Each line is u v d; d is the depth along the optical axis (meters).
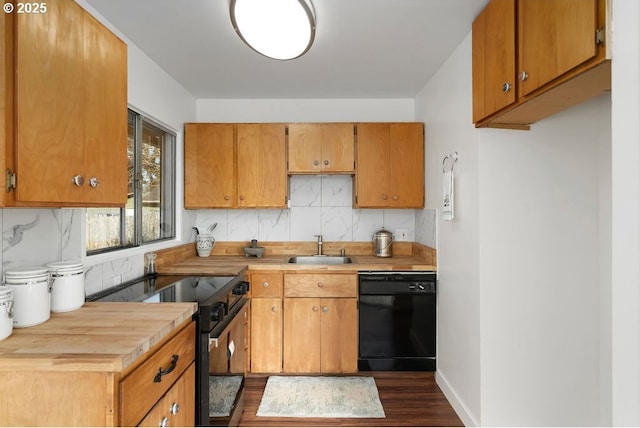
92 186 1.25
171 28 1.97
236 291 2.07
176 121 2.81
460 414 2.14
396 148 2.95
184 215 3.02
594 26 1.06
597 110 1.92
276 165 2.97
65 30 1.12
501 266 1.88
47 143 1.05
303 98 3.26
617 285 0.95
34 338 1.05
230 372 1.87
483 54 1.78
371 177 2.95
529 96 1.44
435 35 2.06
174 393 1.25
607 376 1.89
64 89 1.11
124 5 1.75
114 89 1.38
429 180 2.81
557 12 1.24
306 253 3.30
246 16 1.74
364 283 2.63
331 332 2.66
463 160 2.11
